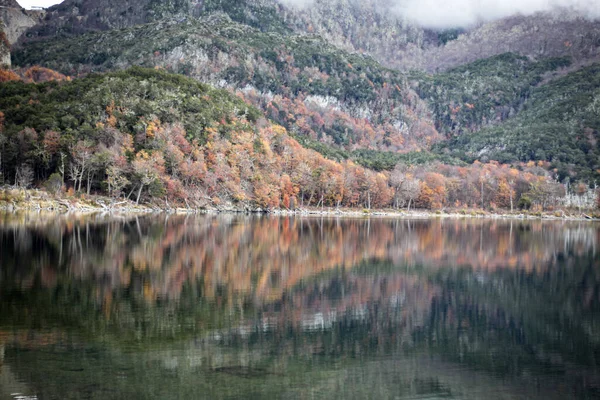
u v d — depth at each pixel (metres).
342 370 29.95
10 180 150.00
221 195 184.50
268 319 38.84
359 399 26.28
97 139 160.50
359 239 97.38
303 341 34.34
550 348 35.16
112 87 193.38
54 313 37.38
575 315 43.88
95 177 160.12
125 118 177.38
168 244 75.44
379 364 31.27
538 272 65.50
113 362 29.06
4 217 104.75
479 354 33.69
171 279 50.72
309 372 29.27
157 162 163.00
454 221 185.62
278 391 26.66
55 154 152.12
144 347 31.58
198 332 34.94
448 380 29.31
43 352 29.98
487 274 62.97
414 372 30.22
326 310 42.41
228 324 37.06
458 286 54.84
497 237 113.31
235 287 48.69
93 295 42.91
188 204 171.00
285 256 70.19
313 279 54.91
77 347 31.05
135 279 49.78
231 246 77.38
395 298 47.97
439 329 38.78
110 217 120.88
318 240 92.44
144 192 161.50
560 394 27.97
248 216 161.12
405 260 71.75
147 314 38.25
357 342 34.88
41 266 53.62
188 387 26.39
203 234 92.19
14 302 39.72
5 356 29.20
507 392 28.08
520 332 38.69
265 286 49.91
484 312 44.25
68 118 162.62
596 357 33.59
